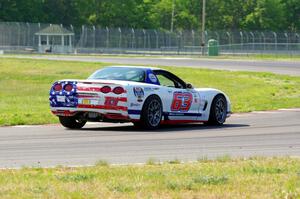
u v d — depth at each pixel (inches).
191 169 879.1
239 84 3105.3
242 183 775.7
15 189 735.7
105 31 7003.0
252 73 3604.8
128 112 1471.5
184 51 7042.3
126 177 813.2
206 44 7003.0
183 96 1581.0
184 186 750.5
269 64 4475.9
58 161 1002.1
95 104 1475.1
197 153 1107.3
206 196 707.4
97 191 727.7
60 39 7214.6
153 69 1562.5
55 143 1246.9
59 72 3959.2
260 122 1715.1
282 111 2064.5
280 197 703.1
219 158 995.3
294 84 3102.9
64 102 1501.0
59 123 1667.1
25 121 1662.2
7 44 7032.5
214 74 3577.8
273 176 820.0
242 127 1587.1
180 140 1302.9
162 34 7032.5
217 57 5748.0
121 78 1534.2
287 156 1024.9
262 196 708.0
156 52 6914.4
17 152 1114.7
